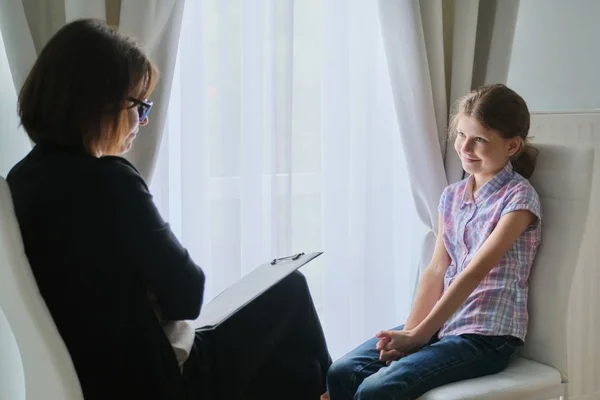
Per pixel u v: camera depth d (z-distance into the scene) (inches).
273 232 72.2
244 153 71.4
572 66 84.1
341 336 79.5
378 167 79.3
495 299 55.4
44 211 40.8
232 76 69.9
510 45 76.5
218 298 54.9
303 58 74.3
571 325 76.0
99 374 42.1
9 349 62.9
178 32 62.5
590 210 74.5
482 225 57.5
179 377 44.3
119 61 42.8
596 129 74.3
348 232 78.4
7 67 61.1
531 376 53.3
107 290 41.5
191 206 69.6
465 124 57.4
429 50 73.9
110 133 43.7
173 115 68.7
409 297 82.7
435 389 50.7
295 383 53.5
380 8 72.1
